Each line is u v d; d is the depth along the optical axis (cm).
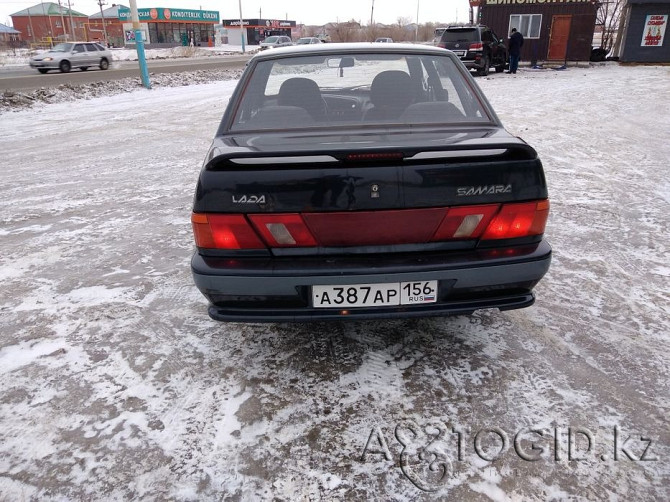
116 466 195
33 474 192
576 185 541
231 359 260
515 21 2147
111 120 1067
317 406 225
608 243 393
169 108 1244
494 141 229
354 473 190
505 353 259
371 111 277
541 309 301
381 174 208
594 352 258
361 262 215
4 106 1202
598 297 313
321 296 218
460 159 212
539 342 268
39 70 2361
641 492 180
